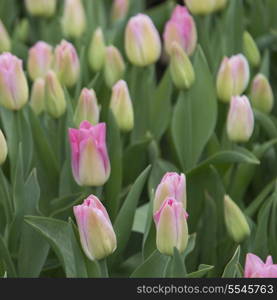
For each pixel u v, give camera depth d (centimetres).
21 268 178
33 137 186
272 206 185
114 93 181
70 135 173
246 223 174
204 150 196
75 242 166
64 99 183
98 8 215
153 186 188
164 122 195
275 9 217
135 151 190
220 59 200
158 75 231
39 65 194
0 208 183
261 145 193
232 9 203
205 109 188
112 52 192
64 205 183
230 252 182
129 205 177
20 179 177
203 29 198
